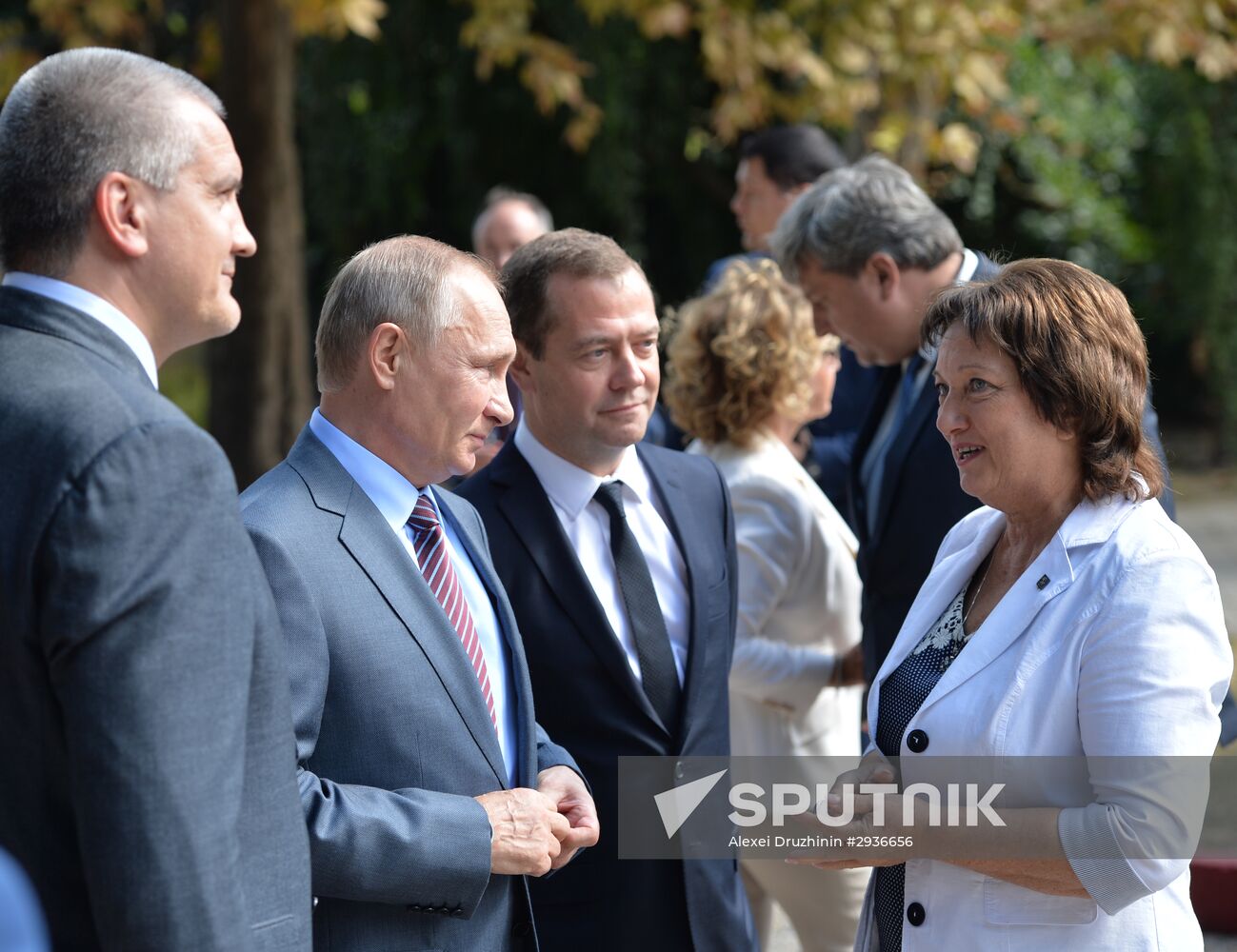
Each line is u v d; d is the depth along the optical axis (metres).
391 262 1.95
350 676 1.83
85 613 1.39
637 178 10.74
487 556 2.20
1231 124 11.77
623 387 2.42
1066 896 1.87
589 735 2.39
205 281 1.61
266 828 1.57
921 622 2.16
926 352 2.10
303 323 6.16
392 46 10.37
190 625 1.45
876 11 6.93
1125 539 1.89
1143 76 11.86
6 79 6.86
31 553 1.41
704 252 11.95
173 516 1.45
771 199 4.84
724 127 7.21
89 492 1.41
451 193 11.51
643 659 2.43
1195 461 12.56
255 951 1.52
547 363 2.43
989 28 7.05
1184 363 13.38
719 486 2.73
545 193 11.47
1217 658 1.84
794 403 3.09
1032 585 1.94
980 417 1.96
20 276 1.57
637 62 10.22
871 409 3.23
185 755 1.43
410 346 1.93
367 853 1.75
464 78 10.66
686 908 2.40
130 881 1.39
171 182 1.57
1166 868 1.79
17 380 1.49
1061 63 11.20
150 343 1.61
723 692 2.57
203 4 8.12
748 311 3.04
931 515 2.88
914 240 2.94
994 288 1.97
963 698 1.95
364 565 1.88
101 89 1.55
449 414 1.95
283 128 5.96
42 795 1.47
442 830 1.81
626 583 2.46
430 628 1.91
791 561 3.05
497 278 2.07
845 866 2.01
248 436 6.04
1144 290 12.70
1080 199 11.80
